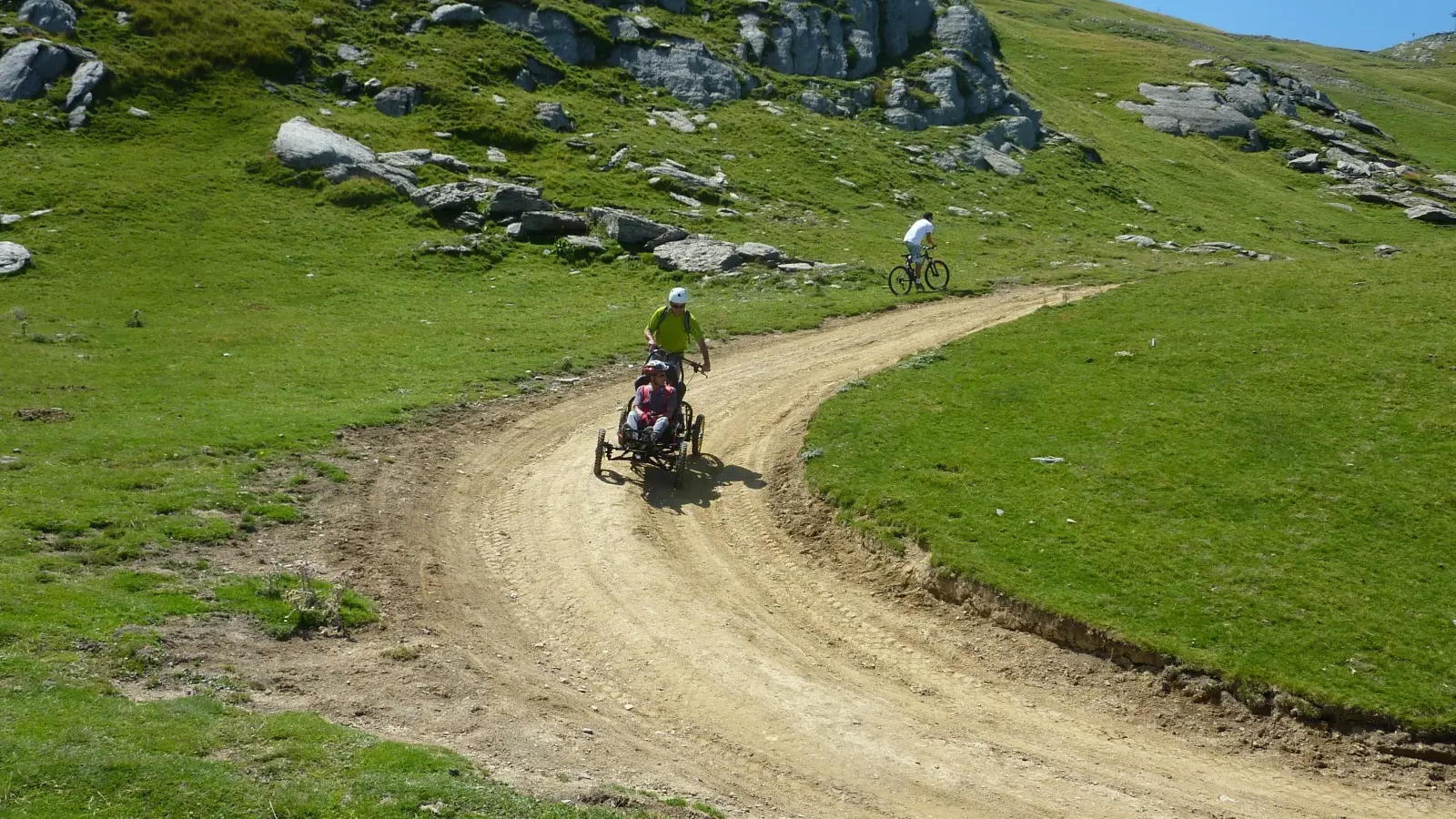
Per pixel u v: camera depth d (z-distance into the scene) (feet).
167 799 26.45
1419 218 218.18
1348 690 41.75
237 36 172.45
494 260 132.98
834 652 47.55
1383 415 69.67
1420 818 36.60
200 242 126.31
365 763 30.19
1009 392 79.05
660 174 163.22
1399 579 50.21
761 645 47.42
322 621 42.14
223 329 99.76
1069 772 38.63
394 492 61.00
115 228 126.62
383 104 170.19
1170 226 191.11
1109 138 243.19
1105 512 57.41
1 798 25.17
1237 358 82.89
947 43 243.60
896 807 35.12
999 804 35.86
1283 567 51.29
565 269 132.77
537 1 205.26
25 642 34.53
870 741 39.68
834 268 134.92
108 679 33.63
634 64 205.05
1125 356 85.61
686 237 140.67
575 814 28.99
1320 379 76.59
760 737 39.22
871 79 224.53
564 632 47.06
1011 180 200.75
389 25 193.57
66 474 54.90
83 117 148.56
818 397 83.46
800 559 57.47
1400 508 57.06
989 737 40.96
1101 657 46.01
